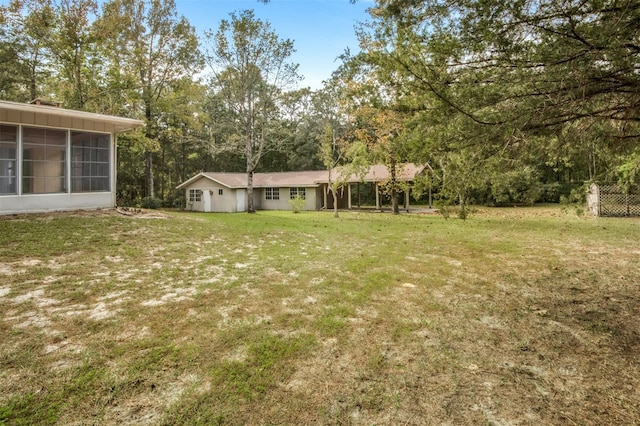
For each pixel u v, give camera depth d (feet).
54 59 59.41
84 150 32.65
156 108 70.49
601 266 19.89
